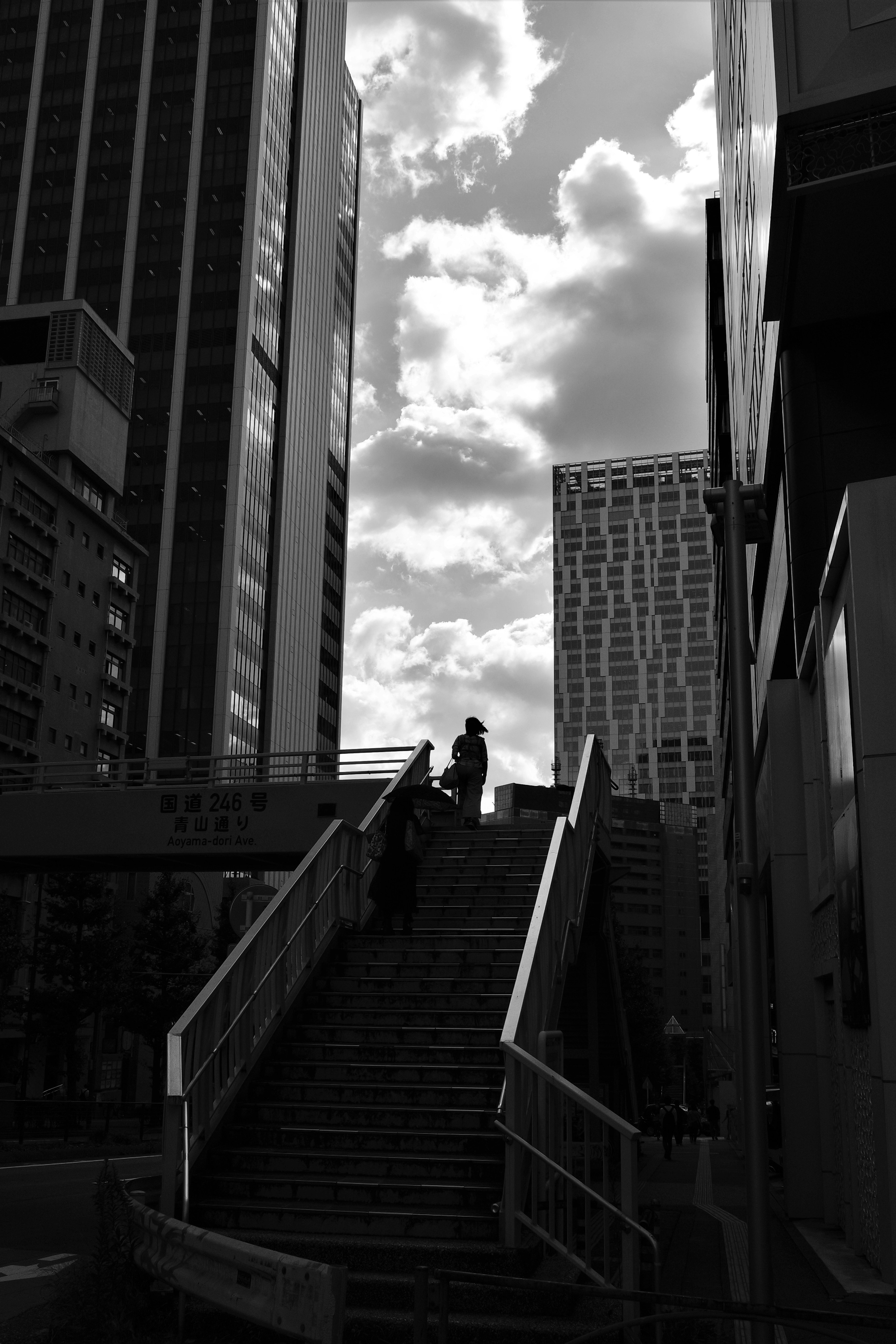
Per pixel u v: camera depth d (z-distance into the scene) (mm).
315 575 130375
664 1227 13867
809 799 14555
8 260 116125
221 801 22047
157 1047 47656
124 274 114125
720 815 86375
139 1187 9125
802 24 13469
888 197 13156
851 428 15211
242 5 119750
